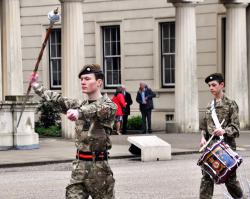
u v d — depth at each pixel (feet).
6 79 104.47
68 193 31.07
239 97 122.62
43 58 148.46
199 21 133.39
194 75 117.60
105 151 31.22
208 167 40.19
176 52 118.01
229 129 41.93
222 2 122.83
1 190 54.80
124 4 141.18
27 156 79.51
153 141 79.71
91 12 144.15
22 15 150.00
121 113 119.14
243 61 122.93
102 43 144.15
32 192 53.62
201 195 41.88
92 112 30.12
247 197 45.39
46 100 31.27
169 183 58.54
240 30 122.62
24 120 88.69
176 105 117.91
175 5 117.50
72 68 106.11
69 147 91.81
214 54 132.26
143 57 139.85
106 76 144.15
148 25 139.23
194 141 100.58
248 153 85.40
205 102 132.57
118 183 58.54
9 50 104.06
